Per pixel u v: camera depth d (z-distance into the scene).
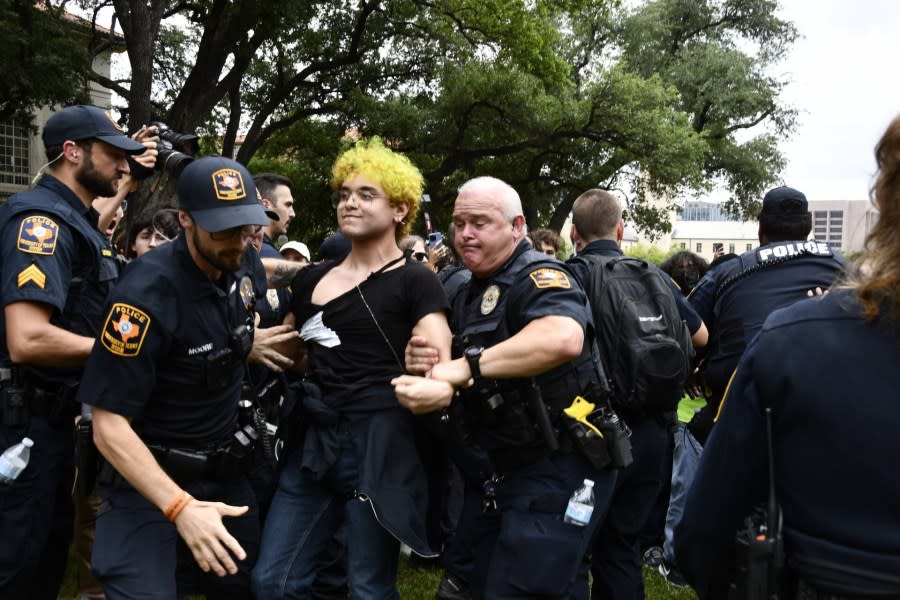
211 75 16.48
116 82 17.14
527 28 19.52
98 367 2.27
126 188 3.52
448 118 22.66
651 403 3.15
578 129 23.06
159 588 2.36
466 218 2.65
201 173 2.35
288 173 23.20
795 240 3.61
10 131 22.16
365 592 2.72
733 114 28.27
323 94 21.67
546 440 2.44
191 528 2.16
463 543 3.42
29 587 2.86
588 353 2.61
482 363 2.41
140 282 2.32
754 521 1.47
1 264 2.68
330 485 2.79
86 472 2.53
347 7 19.91
